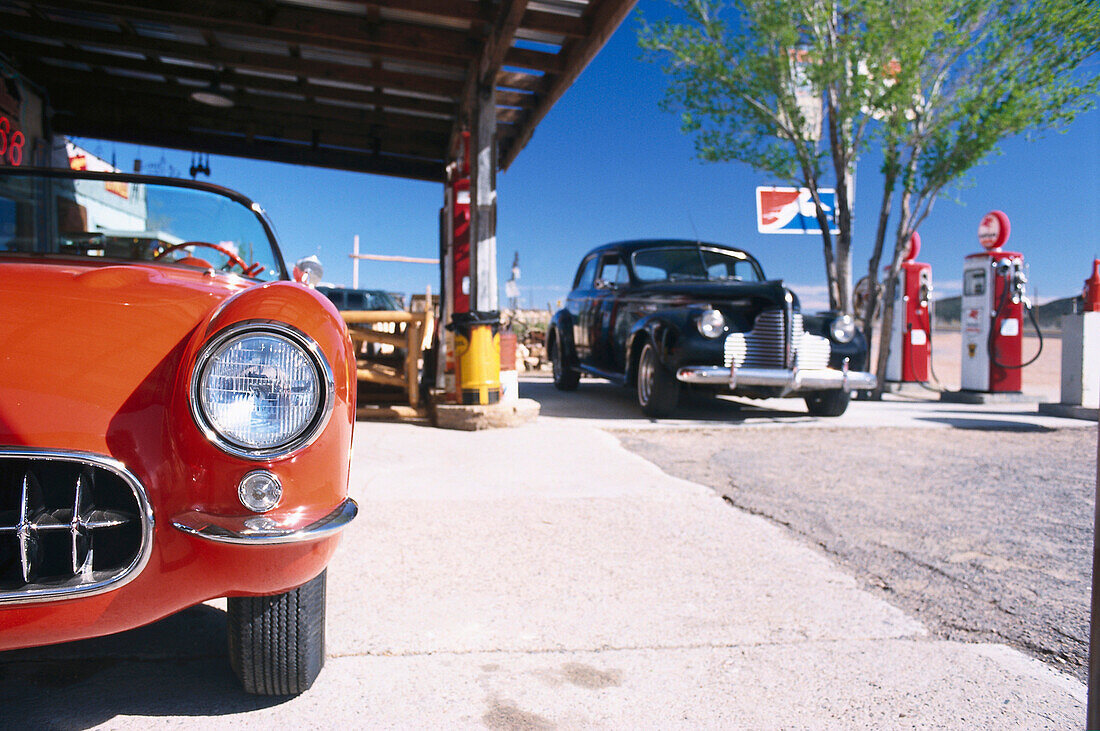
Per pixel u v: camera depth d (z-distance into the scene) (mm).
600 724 1777
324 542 1581
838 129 10180
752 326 6531
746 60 9773
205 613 2430
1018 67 8984
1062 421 7258
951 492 4250
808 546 3223
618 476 4320
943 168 9445
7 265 1963
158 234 2652
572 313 9188
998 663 2129
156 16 5758
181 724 1728
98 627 1467
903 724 1798
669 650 2180
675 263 7992
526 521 3410
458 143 7797
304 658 1801
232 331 1500
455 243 6730
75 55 6816
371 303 12016
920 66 9203
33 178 2525
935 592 2701
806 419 7246
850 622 2402
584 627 2322
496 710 1831
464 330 6000
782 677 2027
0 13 6027
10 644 1414
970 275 9719
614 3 5160
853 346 6762
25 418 1423
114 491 1514
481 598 2529
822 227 10562
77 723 1719
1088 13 8359
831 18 9570
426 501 3670
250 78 7293
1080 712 1863
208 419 1476
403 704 1846
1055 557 3111
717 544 3174
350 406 1696
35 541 1428
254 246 2854
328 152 8844
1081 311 7719
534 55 6277
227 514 1485
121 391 1516
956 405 9297
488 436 5551
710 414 7582
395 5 5488
